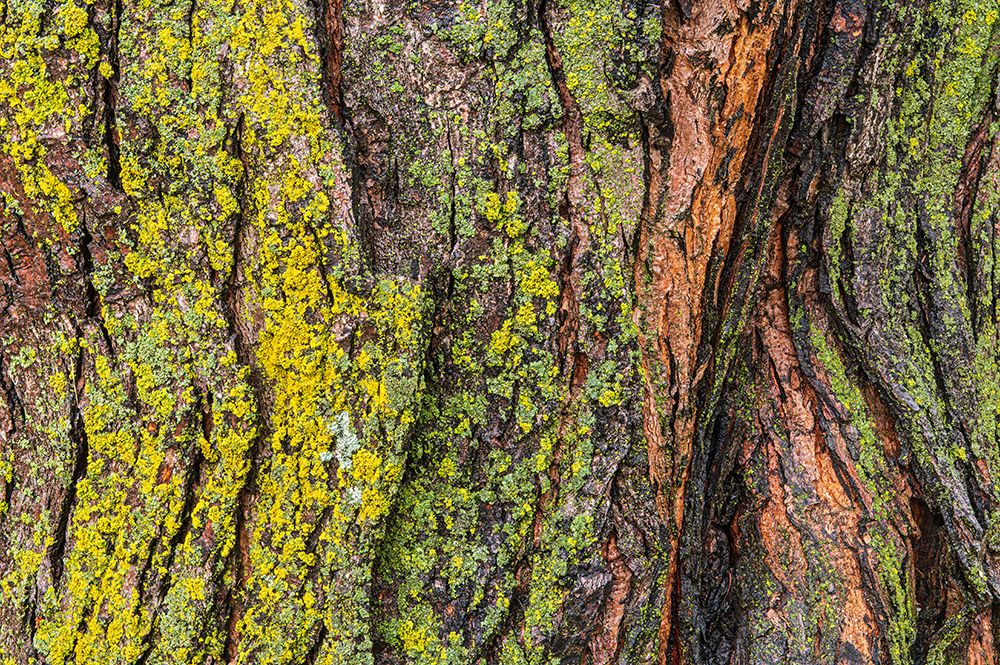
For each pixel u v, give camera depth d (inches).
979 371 59.6
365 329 53.8
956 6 58.4
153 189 53.1
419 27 54.1
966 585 59.0
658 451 56.7
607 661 56.1
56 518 53.5
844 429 59.4
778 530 59.6
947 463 59.0
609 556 55.9
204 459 53.7
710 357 58.1
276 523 53.8
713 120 55.4
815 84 58.0
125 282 53.3
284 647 53.8
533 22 54.3
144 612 53.6
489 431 55.2
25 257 53.0
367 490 53.9
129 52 52.7
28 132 52.4
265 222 53.2
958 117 59.1
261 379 53.8
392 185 54.5
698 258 56.5
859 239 58.9
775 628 59.1
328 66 54.0
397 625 55.4
